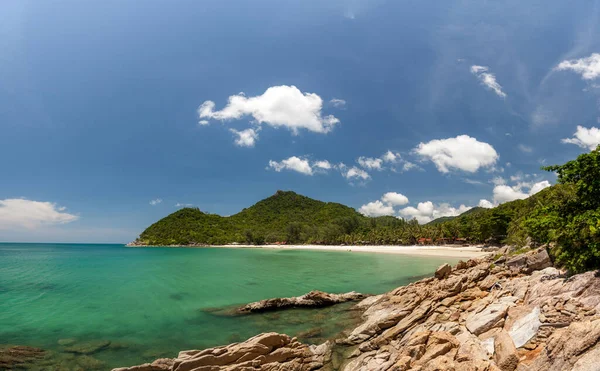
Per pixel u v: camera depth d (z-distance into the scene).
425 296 19.55
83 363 15.61
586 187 15.20
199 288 35.28
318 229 183.75
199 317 23.09
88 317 23.62
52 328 21.19
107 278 44.97
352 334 17.45
